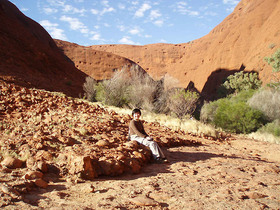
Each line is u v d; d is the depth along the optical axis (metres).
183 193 3.18
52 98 9.81
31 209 2.36
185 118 13.60
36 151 4.21
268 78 42.00
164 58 146.50
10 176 3.29
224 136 11.33
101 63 89.44
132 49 154.38
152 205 2.72
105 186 3.43
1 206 2.36
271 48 47.91
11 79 15.95
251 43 65.75
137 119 5.63
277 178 4.16
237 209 2.66
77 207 2.51
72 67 36.91
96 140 5.36
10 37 29.47
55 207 2.46
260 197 3.12
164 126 10.12
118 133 6.38
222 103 17.64
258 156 7.35
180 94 13.81
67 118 7.17
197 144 8.23
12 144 4.41
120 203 2.73
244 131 15.66
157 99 15.94
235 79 43.84
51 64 31.94
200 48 109.62
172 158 5.60
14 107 7.70
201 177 4.03
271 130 14.90
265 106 16.86
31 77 20.72
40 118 6.75
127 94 16.62
